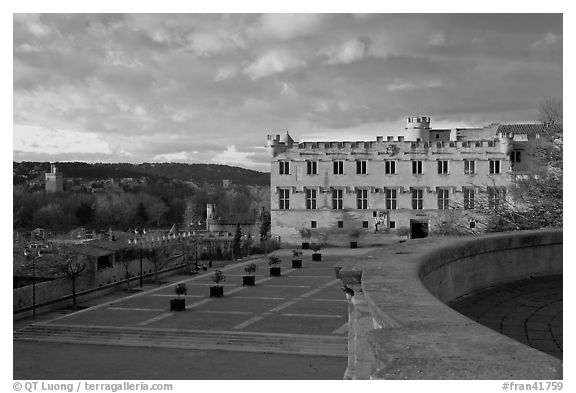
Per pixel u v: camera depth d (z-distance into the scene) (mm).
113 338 42344
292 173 97500
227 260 90125
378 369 5348
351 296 11266
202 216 198750
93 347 40844
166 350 39562
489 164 91812
